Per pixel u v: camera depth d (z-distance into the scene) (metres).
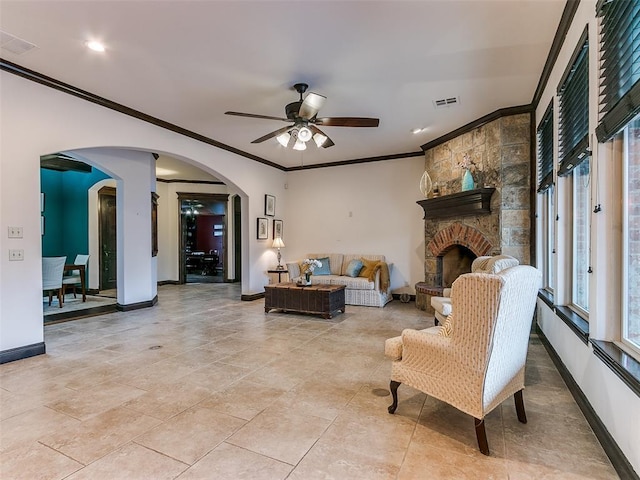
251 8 2.44
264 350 3.61
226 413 2.29
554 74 3.15
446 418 2.24
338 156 6.77
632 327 1.91
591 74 2.14
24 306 3.37
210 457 1.82
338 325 4.66
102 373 2.98
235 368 3.10
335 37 2.81
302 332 4.31
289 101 4.09
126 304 5.61
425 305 5.54
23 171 3.38
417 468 1.73
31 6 2.42
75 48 2.97
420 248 6.48
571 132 2.74
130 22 2.61
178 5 2.41
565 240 3.05
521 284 1.93
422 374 2.12
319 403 2.44
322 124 3.73
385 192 6.79
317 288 5.18
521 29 2.71
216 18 2.56
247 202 6.60
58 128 3.64
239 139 5.58
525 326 2.12
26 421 2.19
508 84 3.66
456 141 5.26
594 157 2.11
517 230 4.32
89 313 5.41
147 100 4.05
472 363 1.88
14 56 3.10
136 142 4.44
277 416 2.26
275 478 1.66
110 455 1.84
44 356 3.42
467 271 5.75
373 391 2.64
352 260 6.66
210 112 4.42
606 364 1.84
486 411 1.88
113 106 4.10
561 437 2.02
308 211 7.55
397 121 4.77
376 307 5.90
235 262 9.96
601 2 1.88
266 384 2.76
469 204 4.73
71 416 2.25
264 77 3.49
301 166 7.53
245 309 5.80
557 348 3.10
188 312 5.55
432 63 3.23
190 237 13.00
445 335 2.06
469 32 2.74
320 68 3.31
